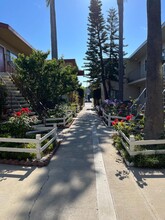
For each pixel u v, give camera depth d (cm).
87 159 676
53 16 1905
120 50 2112
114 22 2962
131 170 577
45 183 500
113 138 912
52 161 660
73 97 3178
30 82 1334
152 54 759
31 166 616
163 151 632
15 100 1358
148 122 758
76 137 1023
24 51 2153
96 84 3328
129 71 2914
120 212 381
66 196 439
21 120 866
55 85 1369
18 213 381
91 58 2958
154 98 750
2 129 857
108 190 463
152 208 392
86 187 478
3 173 565
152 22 761
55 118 1325
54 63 1338
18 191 463
